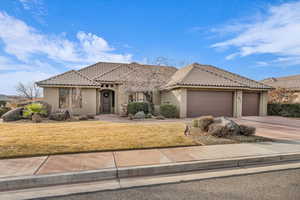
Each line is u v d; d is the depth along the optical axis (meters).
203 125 7.96
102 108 19.56
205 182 3.61
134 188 3.34
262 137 7.26
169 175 3.97
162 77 19.75
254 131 7.51
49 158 4.54
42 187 3.38
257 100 17.92
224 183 3.56
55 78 16.66
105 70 20.91
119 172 3.87
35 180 3.44
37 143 5.80
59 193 3.15
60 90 16.28
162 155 4.89
